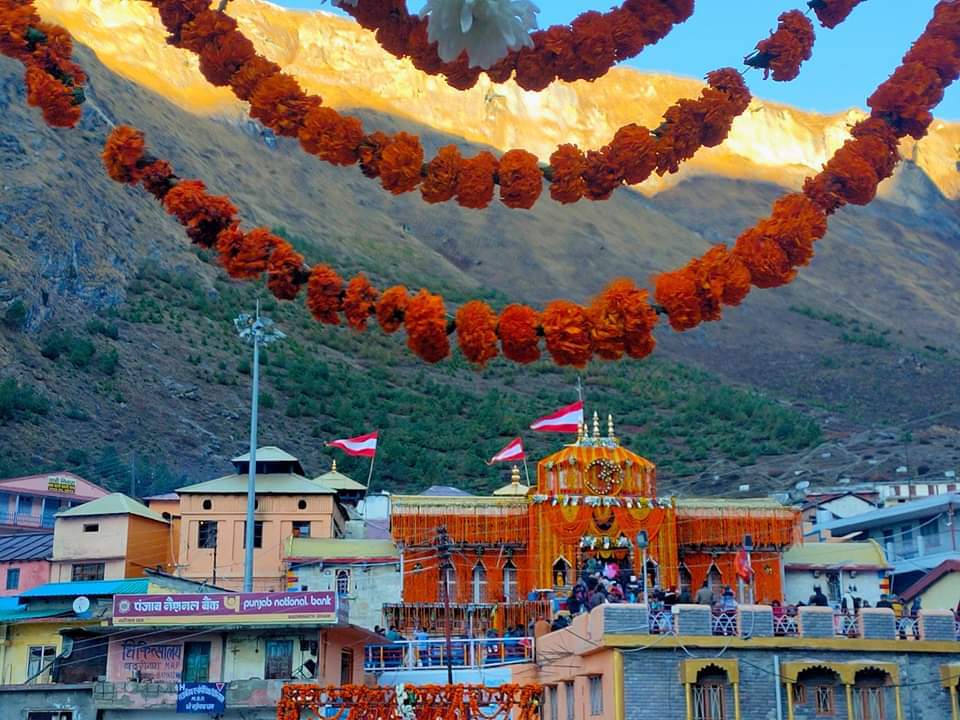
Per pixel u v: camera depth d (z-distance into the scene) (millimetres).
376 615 52219
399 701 32719
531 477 116875
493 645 42906
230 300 180000
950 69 13070
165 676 40188
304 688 32844
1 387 118688
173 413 133625
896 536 61312
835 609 34375
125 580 49750
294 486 60625
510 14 9484
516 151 12586
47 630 45281
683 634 31844
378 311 12555
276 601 40344
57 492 80125
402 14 12406
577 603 40500
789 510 54844
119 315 157375
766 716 31453
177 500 62688
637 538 49656
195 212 12594
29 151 179250
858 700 32125
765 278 12664
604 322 12328
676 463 127375
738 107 12898
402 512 53219
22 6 12641
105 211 180375
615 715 30859
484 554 53344
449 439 136250
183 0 12391
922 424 162875
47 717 39781
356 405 148625
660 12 12617
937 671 32625
